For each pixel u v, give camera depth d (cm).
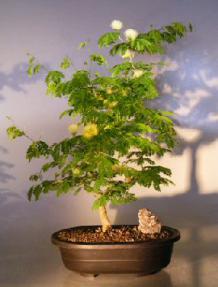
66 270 224
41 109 261
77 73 200
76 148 210
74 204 263
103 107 203
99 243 201
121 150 194
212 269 222
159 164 267
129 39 204
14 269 227
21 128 260
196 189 268
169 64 266
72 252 204
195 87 267
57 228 262
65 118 261
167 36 215
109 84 201
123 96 197
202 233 267
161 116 209
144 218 218
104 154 200
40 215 262
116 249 200
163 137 218
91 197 264
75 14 263
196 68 267
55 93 206
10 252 256
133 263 202
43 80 261
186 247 257
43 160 261
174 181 267
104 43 208
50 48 261
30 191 216
